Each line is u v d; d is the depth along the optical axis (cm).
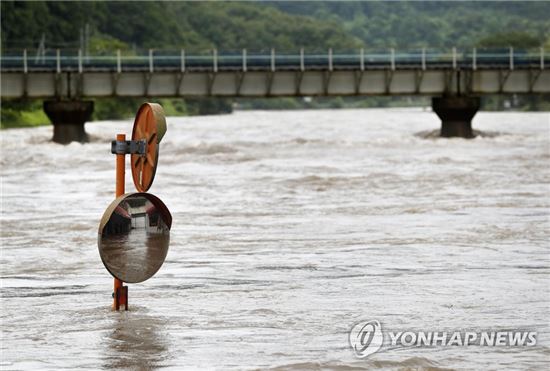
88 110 10550
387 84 10812
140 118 2300
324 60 10706
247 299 2505
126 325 2234
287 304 2445
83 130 10588
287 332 2177
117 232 2294
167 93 10569
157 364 1953
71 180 6125
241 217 4197
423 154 8438
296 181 5884
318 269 2922
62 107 10425
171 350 2041
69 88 10475
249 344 2084
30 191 5438
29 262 3073
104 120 19775
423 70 10825
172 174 6519
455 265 2972
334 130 13888
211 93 10594
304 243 3441
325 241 3481
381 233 3662
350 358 1981
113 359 1984
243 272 2883
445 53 11156
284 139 11212
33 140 10944
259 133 13050
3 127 15875
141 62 10669
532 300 2472
